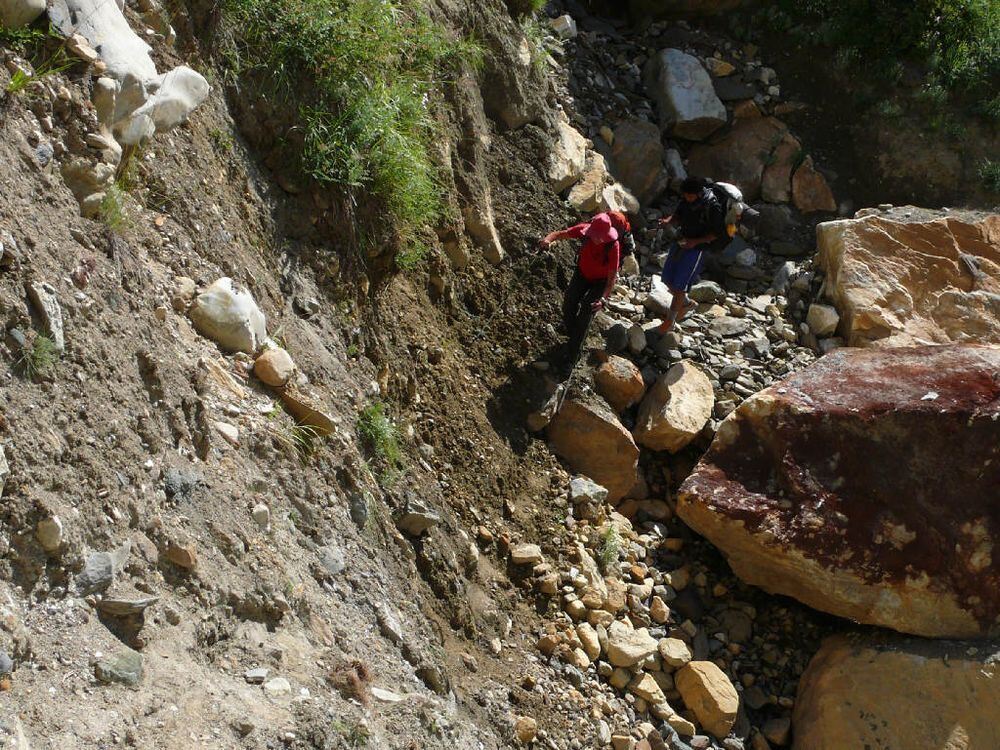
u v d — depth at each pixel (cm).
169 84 534
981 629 724
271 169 627
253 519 467
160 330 472
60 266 418
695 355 897
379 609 518
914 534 728
